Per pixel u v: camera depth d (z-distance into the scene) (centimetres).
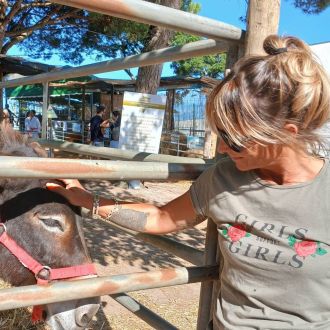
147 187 974
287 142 117
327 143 126
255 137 116
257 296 129
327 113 118
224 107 118
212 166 153
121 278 147
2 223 210
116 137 1316
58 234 207
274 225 127
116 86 1917
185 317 366
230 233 136
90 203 175
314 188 124
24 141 241
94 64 239
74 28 1414
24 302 129
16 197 209
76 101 2381
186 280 160
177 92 1975
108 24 1208
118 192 874
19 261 215
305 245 122
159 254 535
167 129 1869
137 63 203
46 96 384
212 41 171
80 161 132
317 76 116
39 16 1304
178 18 148
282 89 112
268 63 116
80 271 209
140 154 215
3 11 1052
